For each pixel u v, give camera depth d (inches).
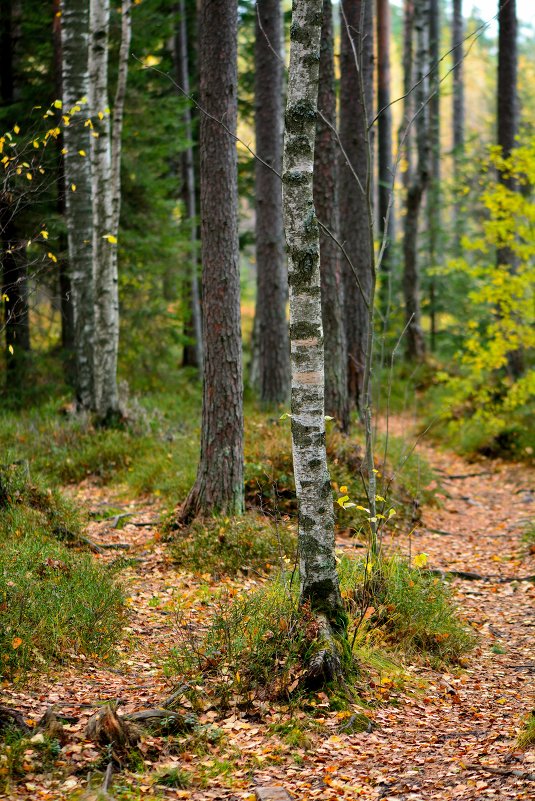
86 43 541.6
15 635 220.1
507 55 639.8
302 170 219.6
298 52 216.7
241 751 183.6
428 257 1014.4
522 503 486.0
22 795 153.3
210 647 228.4
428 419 714.2
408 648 259.6
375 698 219.1
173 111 723.4
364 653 243.1
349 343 636.7
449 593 300.7
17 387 642.8
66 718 183.9
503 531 428.5
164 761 176.2
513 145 647.8
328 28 464.1
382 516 279.6
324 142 476.1
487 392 655.1
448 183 999.0
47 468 478.9
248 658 219.8
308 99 217.8
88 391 574.6
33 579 261.9
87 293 567.8
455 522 452.4
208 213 359.9
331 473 425.1
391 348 904.3
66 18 535.2
